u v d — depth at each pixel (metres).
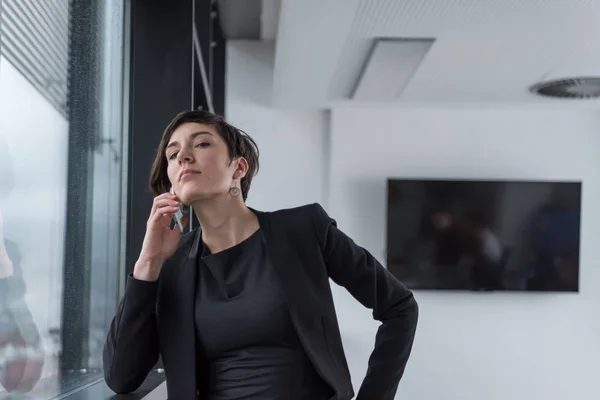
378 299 1.36
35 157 1.39
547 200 5.05
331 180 5.09
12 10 1.25
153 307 1.27
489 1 2.84
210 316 1.23
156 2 2.27
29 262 1.35
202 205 1.24
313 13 2.95
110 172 2.07
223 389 1.24
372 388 1.32
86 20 1.77
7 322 1.22
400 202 5.03
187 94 2.25
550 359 5.11
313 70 3.95
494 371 5.11
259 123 5.01
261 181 5.07
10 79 1.24
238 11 4.19
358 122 5.11
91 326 1.84
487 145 5.15
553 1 2.82
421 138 5.13
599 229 5.14
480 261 5.04
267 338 1.22
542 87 4.30
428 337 5.11
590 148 5.16
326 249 1.30
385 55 3.62
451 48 3.51
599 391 5.10
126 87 2.24
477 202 5.05
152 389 1.58
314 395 1.22
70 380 1.65
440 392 5.09
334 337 1.26
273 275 1.23
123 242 2.16
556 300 5.14
